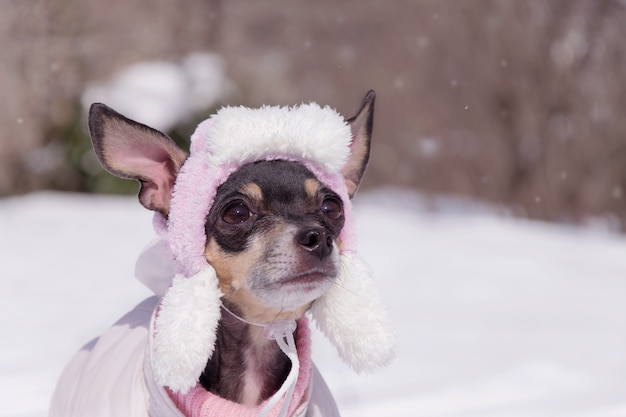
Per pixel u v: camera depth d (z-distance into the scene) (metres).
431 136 15.62
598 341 6.57
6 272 8.69
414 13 15.55
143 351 3.10
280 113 3.09
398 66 15.84
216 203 3.04
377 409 4.89
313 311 3.17
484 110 14.89
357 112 3.35
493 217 14.47
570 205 14.52
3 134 13.73
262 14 16.30
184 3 14.44
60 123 14.45
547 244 11.20
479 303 7.87
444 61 15.30
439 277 8.84
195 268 2.98
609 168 14.34
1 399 4.91
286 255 2.93
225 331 3.14
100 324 6.76
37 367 5.55
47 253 9.64
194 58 14.61
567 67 14.34
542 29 14.30
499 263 9.58
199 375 2.95
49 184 15.20
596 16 14.08
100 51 12.57
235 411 2.99
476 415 4.79
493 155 14.94
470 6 14.77
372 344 3.08
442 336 6.61
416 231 11.73
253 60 16.17
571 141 14.45
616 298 8.23
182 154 3.13
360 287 3.12
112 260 9.39
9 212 12.48
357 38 16.22
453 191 15.64
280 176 3.07
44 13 9.93
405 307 7.59
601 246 11.40
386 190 16.55
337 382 5.40
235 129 3.00
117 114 3.02
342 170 3.38
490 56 14.68
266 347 3.17
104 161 3.06
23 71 10.38
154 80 13.92
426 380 5.47
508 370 5.71
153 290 3.36
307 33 16.53
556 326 7.05
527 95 14.48
